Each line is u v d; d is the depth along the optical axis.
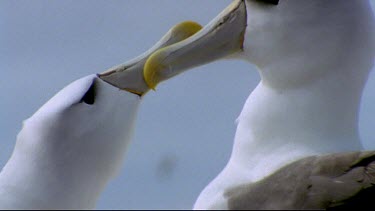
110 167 15.25
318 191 14.17
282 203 14.26
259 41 15.18
